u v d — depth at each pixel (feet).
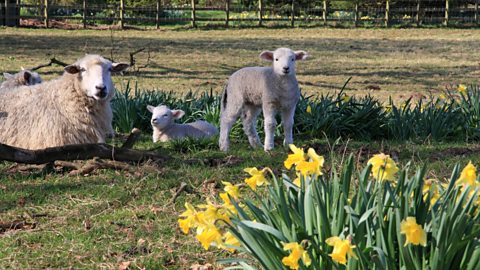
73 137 26.32
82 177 24.35
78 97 26.25
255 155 28.12
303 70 65.77
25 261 17.53
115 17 111.14
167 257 17.83
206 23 114.01
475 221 13.07
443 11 116.26
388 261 12.50
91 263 17.49
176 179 23.90
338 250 11.43
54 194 22.54
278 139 32.86
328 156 27.91
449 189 13.38
